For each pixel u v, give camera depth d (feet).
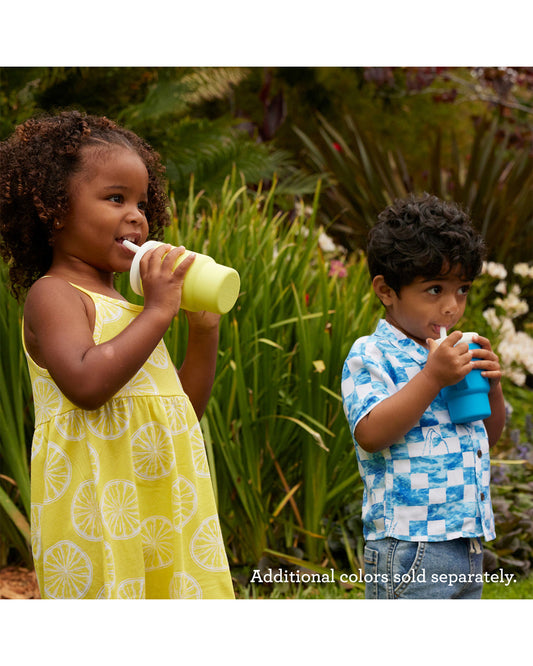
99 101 17.34
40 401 6.14
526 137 24.40
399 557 6.49
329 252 14.73
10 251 6.66
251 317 10.25
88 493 5.84
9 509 9.54
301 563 9.84
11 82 16.01
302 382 10.12
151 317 5.78
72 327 5.75
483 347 6.97
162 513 6.06
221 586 6.25
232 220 11.23
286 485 10.23
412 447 6.59
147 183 6.47
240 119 19.36
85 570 5.82
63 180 6.07
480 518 6.59
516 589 10.09
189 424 6.38
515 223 21.22
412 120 29.96
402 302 6.93
